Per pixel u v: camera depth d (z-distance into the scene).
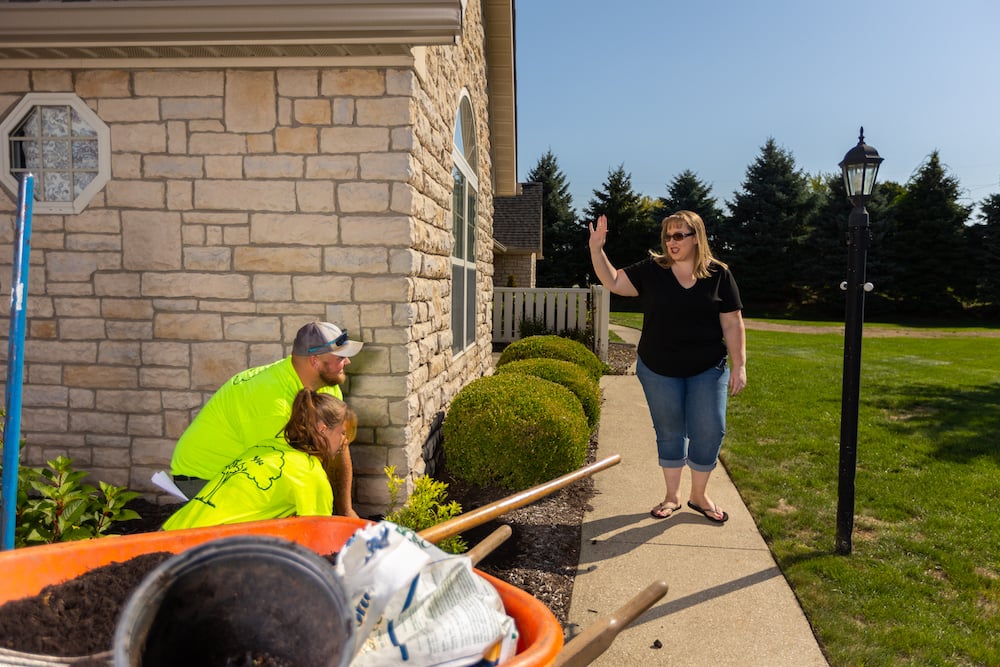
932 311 34.78
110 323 4.60
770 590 3.74
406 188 4.34
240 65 4.32
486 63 8.79
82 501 3.63
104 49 4.17
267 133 4.39
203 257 4.50
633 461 6.18
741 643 3.21
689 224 4.18
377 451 4.48
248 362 4.53
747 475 5.75
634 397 9.34
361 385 4.45
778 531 4.53
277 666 1.25
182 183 4.47
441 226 5.53
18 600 1.63
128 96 4.45
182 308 4.54
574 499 5.11
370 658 1.44
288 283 4.46
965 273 33.97
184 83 4.41
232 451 3.40
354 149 4.35
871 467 6.06
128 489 4.68
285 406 3.35
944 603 3.58
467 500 5.02
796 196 37.97
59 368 4.65
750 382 10.71
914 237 34.62
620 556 4.14
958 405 8.92
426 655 1.45
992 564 4.09
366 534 1.55
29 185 2.74
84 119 4.46
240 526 2.01
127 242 4.54
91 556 1.83
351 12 3.73
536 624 1.60
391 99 4.31
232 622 1.26
